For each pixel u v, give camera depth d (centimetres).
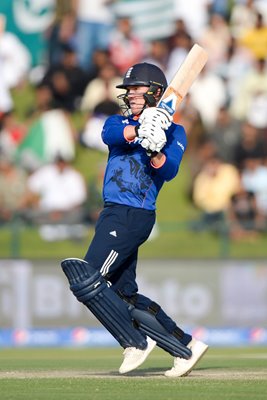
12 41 5512
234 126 5322
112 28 5522
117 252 1839
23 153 5216
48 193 5062
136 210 1852
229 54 5478
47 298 4412
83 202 5053
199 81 5381
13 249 4488
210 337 4441
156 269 4428
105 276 1847
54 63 5491
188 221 4841
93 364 2539
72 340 4419
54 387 1669
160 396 1512
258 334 4456
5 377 1928
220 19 5534
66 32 5512
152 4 5519
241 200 5122
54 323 4416
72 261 1812
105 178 1895
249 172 5191
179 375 1925
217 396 1512
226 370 2155
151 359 2859
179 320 4438
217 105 5388
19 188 5078
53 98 5419
